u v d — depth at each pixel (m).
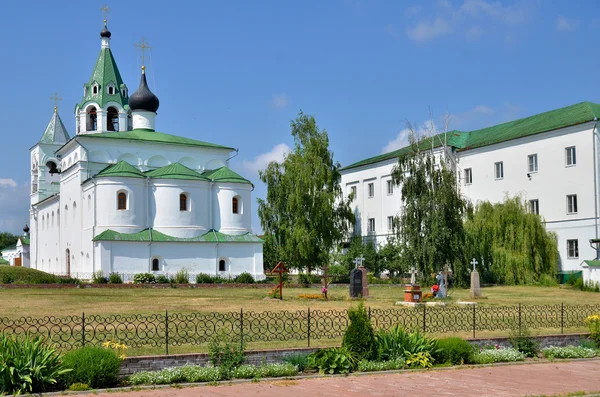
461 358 17.92
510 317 26.23
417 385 15.02
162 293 43.00
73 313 27.48
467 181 62.28
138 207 59.94
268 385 14.99
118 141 65.38
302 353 17.14
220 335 19.98
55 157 86.25
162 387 14.62
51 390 14.09
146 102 70.31
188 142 68.94
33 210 86.94
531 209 54.75
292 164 62.31
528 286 49.38
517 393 14.18
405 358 17.45
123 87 74.06
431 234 45.81
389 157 69.19
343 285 52.91
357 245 65.31
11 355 13.91
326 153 65.75
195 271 59.59
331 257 63.31
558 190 52.94
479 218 53.12
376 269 63.25
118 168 60.22
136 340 19.20
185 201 61.81
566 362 18.48
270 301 35.38
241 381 15.37
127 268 57.16
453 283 46.81
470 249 50.91
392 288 48.97
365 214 73.50
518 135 56.47
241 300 36.25
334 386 14.89
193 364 15.98
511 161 57.47
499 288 47.41
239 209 64.25
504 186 58.12
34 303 33.16
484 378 15.88
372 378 15.84
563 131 52.47
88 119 72.44
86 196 62.06
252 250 62.03
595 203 49.88
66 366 14.52
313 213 60.41
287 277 61.97
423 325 21.72
